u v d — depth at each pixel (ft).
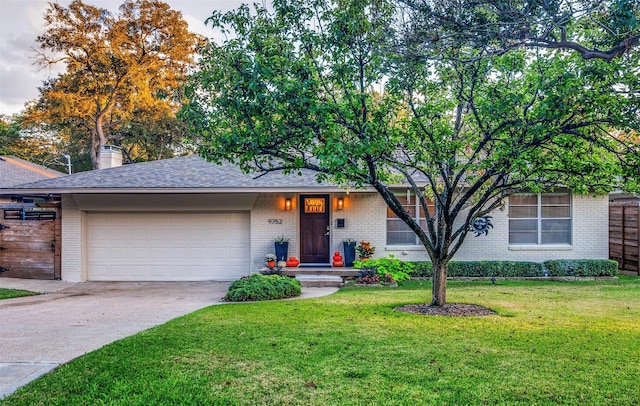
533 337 19.98
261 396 14.01
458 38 19.17
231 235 45.32
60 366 16.79
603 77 18.38
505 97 21.81
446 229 26.43
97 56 89.66
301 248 45.39
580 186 24.36
